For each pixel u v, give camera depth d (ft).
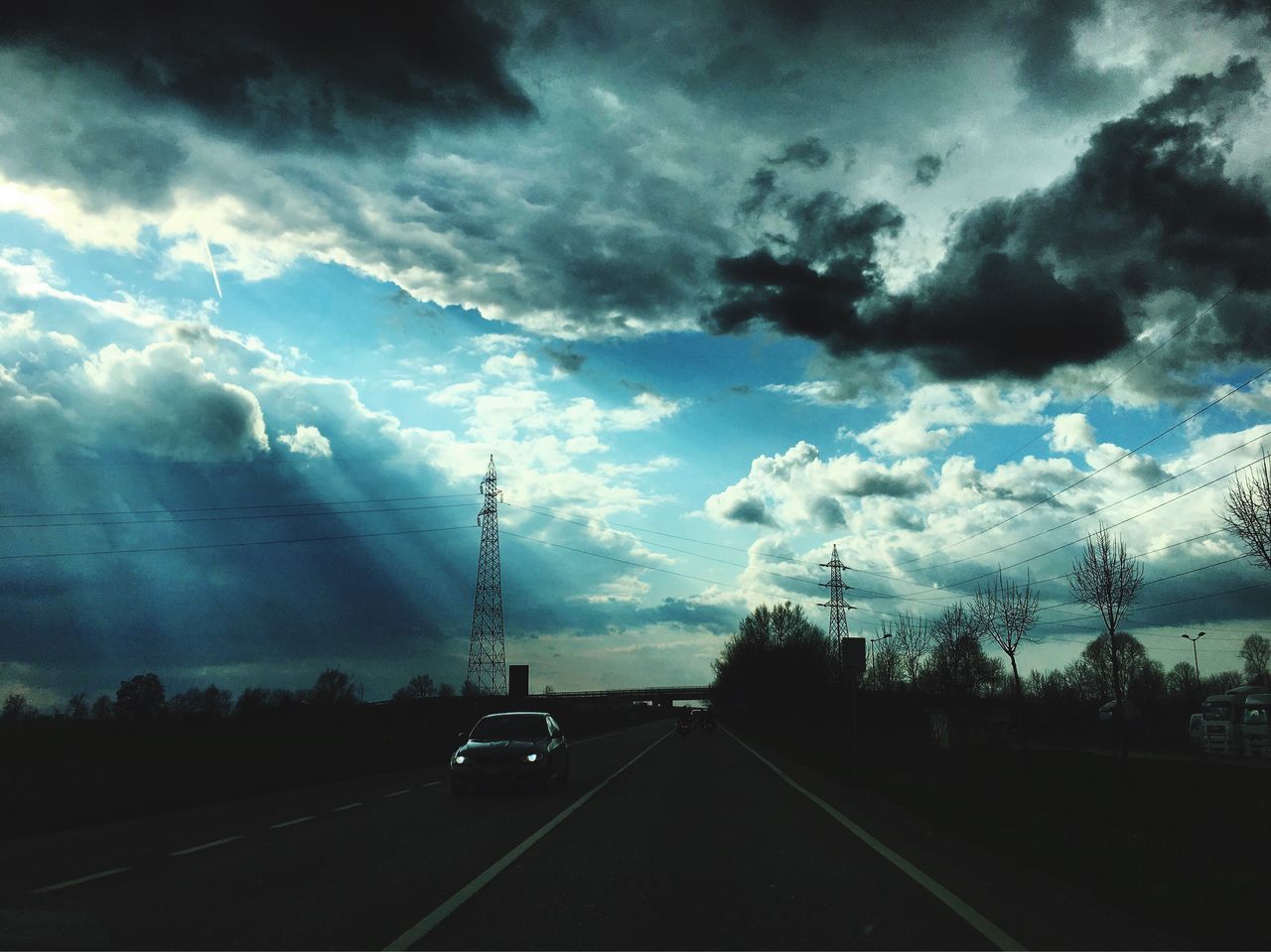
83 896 27.76
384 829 44.11
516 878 30.99
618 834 42.24
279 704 294.66
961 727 142.82
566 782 72.54
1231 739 137.69
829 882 30.45
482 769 61.05
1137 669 307.99
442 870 32.55
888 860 34.99
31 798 58.44
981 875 31.86
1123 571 66.54
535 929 23.68
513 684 227.61
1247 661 365.20
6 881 30.63
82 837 42.34
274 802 58.49
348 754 113.91
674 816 49.60
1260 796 60.34
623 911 25.81
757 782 73.87
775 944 22.31
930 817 48.49
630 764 99.30
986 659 150.82
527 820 47.73
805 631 408.46
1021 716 71.31
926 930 23.68
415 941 22.40
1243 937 22.41
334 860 34.81
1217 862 32.04
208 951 21.45
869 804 56.39
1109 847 35.09
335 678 328.29
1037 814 45.37
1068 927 24.02
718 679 501.97
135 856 36.06
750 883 30.22
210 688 320.09
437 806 55.01
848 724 203.21
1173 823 43.80
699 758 112.16
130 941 22.34
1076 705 242.37
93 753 131.13
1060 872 31.83
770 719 307.99
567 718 253.24
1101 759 107.76
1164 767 93.76
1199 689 318.45
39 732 200.54
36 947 21.88
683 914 25.46
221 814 51.78
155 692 317.83
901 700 197.47
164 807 56.13
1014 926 24.12
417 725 207.10
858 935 23.17
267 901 26.99
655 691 574.56
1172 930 23.66
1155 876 29.73
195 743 156.25
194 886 29.35
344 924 24.11
